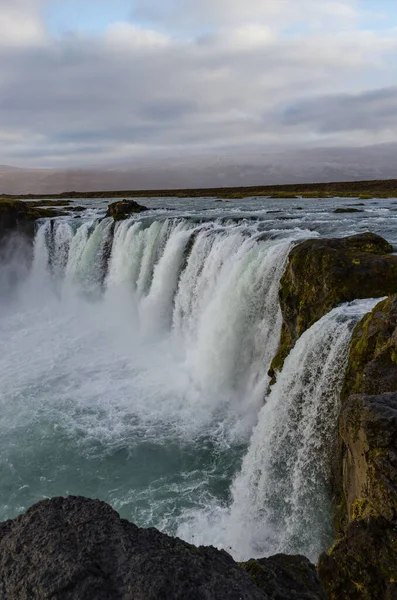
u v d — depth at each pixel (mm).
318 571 5008
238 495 10758
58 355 20094
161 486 11320
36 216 33219
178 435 13367
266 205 40750
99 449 12742
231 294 15805
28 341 22156
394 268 11211
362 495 5223
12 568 3307
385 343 7496
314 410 9344
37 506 3828
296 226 21219
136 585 2994
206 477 11617
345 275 11203
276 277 14258
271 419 10633
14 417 14414
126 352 20438
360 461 5273
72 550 3301
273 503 10000
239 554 9102
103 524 3557
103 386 16703
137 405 15141
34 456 12453
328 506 8555
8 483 11492
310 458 9297
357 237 12906
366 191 77125
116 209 30750
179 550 3357
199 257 19688
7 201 32875
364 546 4730
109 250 27656
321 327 9781
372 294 10906
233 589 3055
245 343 15461
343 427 5699
